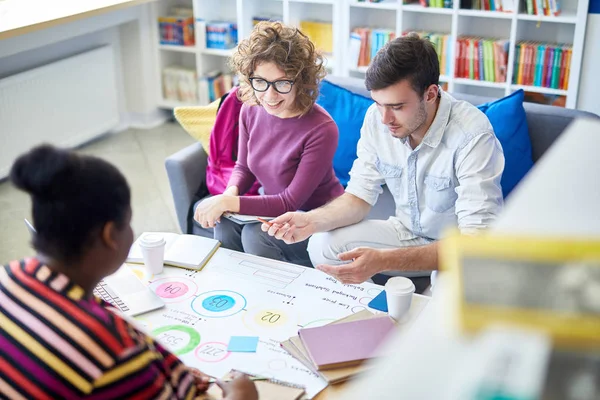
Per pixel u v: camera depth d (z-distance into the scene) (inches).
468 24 164.7
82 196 42.6
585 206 13.3
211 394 58.3
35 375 40.9
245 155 102.9
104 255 44.9
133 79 197.3
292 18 177.3
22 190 43.3
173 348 65.6
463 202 80.6
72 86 174.6
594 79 148.9
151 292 74.6
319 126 94.0
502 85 158.1
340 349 62.1
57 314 42.2
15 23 145.0
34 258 45.4
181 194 110.3
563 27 155.8
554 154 15.9
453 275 10.8
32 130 165.6
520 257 10.8
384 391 10.4
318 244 93.7
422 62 77.9
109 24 175.0
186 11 197.0
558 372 10.0
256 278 78.4
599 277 10.4
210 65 198.7
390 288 66.7
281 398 57.6
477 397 9.9
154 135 194.4
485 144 81.1
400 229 94.2
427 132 83.9
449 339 10.7
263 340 66.6
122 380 41.2
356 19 172.1
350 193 93.5
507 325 10.2
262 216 93.9
